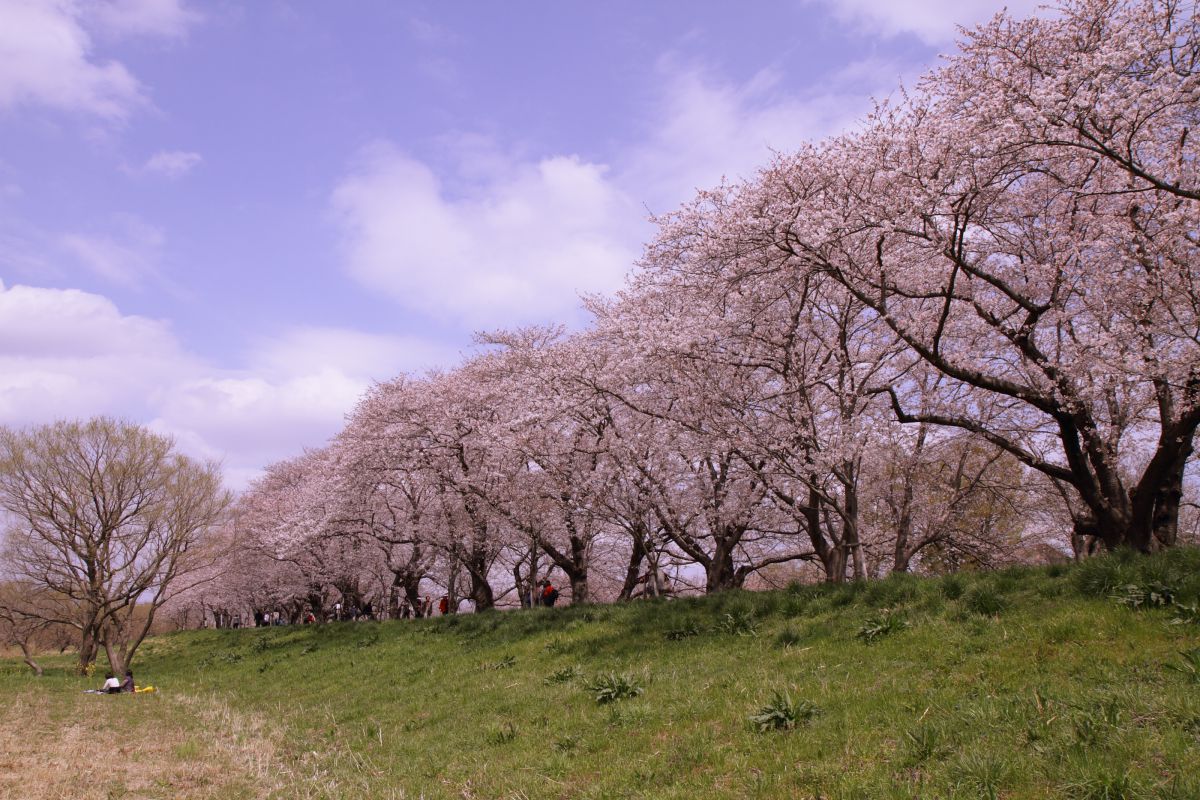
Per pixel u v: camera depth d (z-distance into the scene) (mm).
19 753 11719
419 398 28953
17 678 29672
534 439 22828
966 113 13172
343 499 29562
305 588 47125
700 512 20859
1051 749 6516
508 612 23984
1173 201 13406
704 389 17656
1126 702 7160
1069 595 10945
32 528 32344
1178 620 8945
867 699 8891
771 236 14609
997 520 27500
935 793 6191
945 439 21000
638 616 17734
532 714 11805
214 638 42000
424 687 16641
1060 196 15547
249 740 13359
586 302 25688
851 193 14766
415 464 28422
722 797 7082
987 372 16922
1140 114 11820
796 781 7098
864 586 14477
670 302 19562
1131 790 5582
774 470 18562
